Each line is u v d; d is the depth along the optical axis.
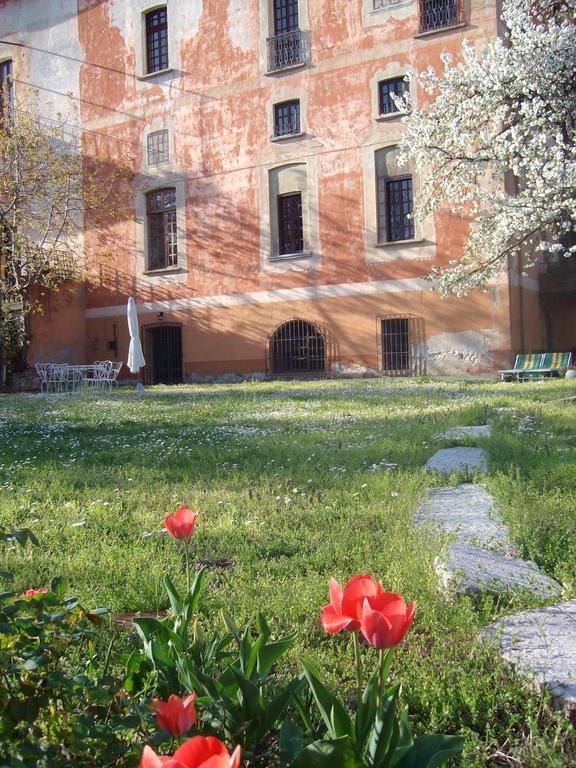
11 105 24.59
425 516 4.16
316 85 20.64
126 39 23.97
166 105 23.28
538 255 20.30
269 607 2.72
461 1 18.55
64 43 25.19
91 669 1.98
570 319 21.22
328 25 20.42
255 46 21.64
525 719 1.94
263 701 1.62
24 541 1.72
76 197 24.17
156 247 23.95
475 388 14.70
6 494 5.34
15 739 1.44
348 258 20.30
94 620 1.77
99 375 21.89
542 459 5.73
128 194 23.92
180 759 0.88
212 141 22.50
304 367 21.27
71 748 1.45
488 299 18.42
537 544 3.46
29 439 8.98
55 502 5.09
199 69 22.64
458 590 2.81
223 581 3.16
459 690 2.05
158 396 16.34
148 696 1.79
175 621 2.02
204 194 22.69
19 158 22.22
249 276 21.95
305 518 4.29
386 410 10.93
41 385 21.78
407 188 19.70
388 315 19.73
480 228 14.74
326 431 8.55
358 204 20.12
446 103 14.75
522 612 2.62
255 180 21.80
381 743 1.33
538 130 14.48
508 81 14.13
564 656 2.18
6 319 22.12
